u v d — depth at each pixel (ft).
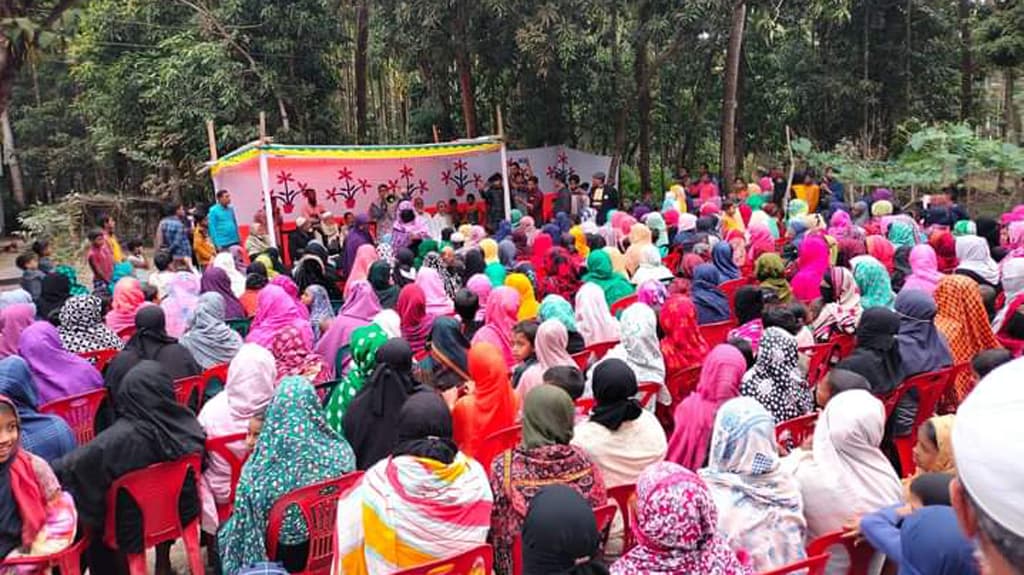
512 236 36.37
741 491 10.82
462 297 21.27
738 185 54.08
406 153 46.37
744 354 17.16
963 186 70.90
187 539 13.07
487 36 54.60
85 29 67.51
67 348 20.26
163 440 12.50
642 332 17.71
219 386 19.47
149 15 68.28
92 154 83.76
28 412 13.70
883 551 9.52
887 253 28.27
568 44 50.62
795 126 73.97
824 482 11.12
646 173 67.05
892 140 71.87
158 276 29.60
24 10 32.58
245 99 62.18
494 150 49.52
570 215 52.26
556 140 64.85
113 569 12.76
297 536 12.03
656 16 53.78
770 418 10.99
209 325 20.15
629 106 62.03
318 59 66.28
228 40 62.59
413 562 10.45
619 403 13.28
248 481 12.10
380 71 73.15
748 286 20.61
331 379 19.63
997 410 3.77
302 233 44.21
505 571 12.04
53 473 11.89
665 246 37.83
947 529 7.57
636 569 8.92
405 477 10.41
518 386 17.02
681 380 18.88
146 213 70.59
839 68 71.20
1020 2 64.64
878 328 16.30
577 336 20.30
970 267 25.71
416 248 37.65
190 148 65.21
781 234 44.34
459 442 14.94
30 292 29.68
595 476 11.96
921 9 69.62
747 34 67.15
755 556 10.54
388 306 24.75
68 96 90.38
